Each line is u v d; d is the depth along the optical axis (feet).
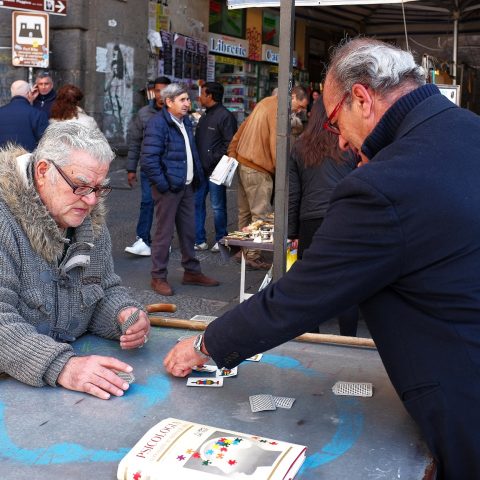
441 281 4.64
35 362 5.89
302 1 13.76
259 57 52.47
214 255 22.08
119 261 20.70
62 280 6.77
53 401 5.65
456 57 29.32
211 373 6.23
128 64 38.27
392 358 4.94
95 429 5.17
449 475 4.84
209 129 21.75
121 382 5.82
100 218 7.10
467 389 4.63
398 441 5.07
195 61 45.27
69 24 35.14
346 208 4.79
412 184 4.61
